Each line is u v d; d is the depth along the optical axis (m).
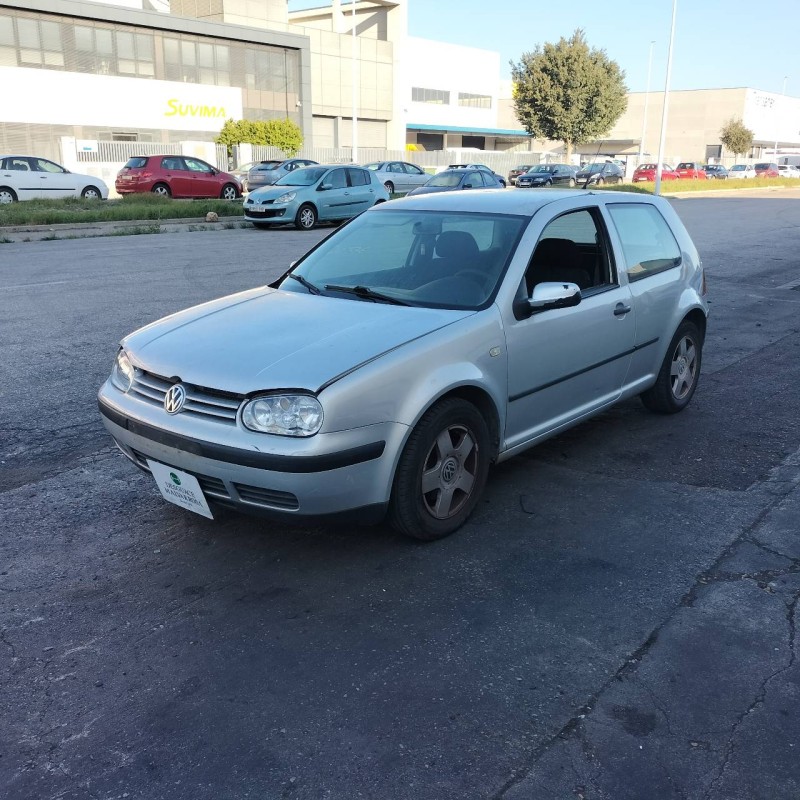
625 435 5.43
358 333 3.65
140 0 45.88
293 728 2.64
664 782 2.41
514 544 3.88
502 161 58.47
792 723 2.66
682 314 5.50
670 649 3.06
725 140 78.25
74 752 2.54
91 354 7.20
